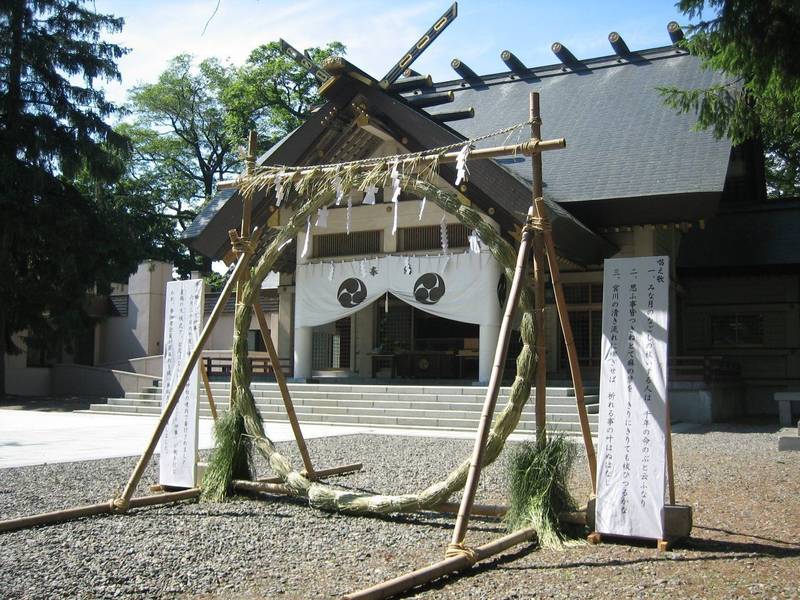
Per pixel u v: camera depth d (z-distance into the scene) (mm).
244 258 7734
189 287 7965
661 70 24422
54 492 7801
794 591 4367
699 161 18578
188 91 39688
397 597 4371
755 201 24094
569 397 15281
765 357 22062
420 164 7535
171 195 40000
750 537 5785
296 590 4574
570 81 25609
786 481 8438
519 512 5902
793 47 8758
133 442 12711
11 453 11141
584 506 6359
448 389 16703
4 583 4656
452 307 17141
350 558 5316
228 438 7738
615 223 18422
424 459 10406
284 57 34594
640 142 20281
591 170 19500
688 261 22312
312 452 11180
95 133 24719
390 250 18828
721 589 4418
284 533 6078
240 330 7887
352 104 16766
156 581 4746
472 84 27547
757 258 21594
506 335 5688
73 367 27922
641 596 4309
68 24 24125
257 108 35969
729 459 10328
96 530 6129
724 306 22641
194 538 5875
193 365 7215
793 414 20484
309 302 18953
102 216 24953
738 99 10734
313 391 17953
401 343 21703
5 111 23344
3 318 24109
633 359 5703
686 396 17000
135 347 31891
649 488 5496
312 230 19578
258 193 17750
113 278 25562
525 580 4699
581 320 19375
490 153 6355
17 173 22297
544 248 6328
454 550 4922
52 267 24078
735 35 8883
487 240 6449
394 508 6316
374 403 16781
